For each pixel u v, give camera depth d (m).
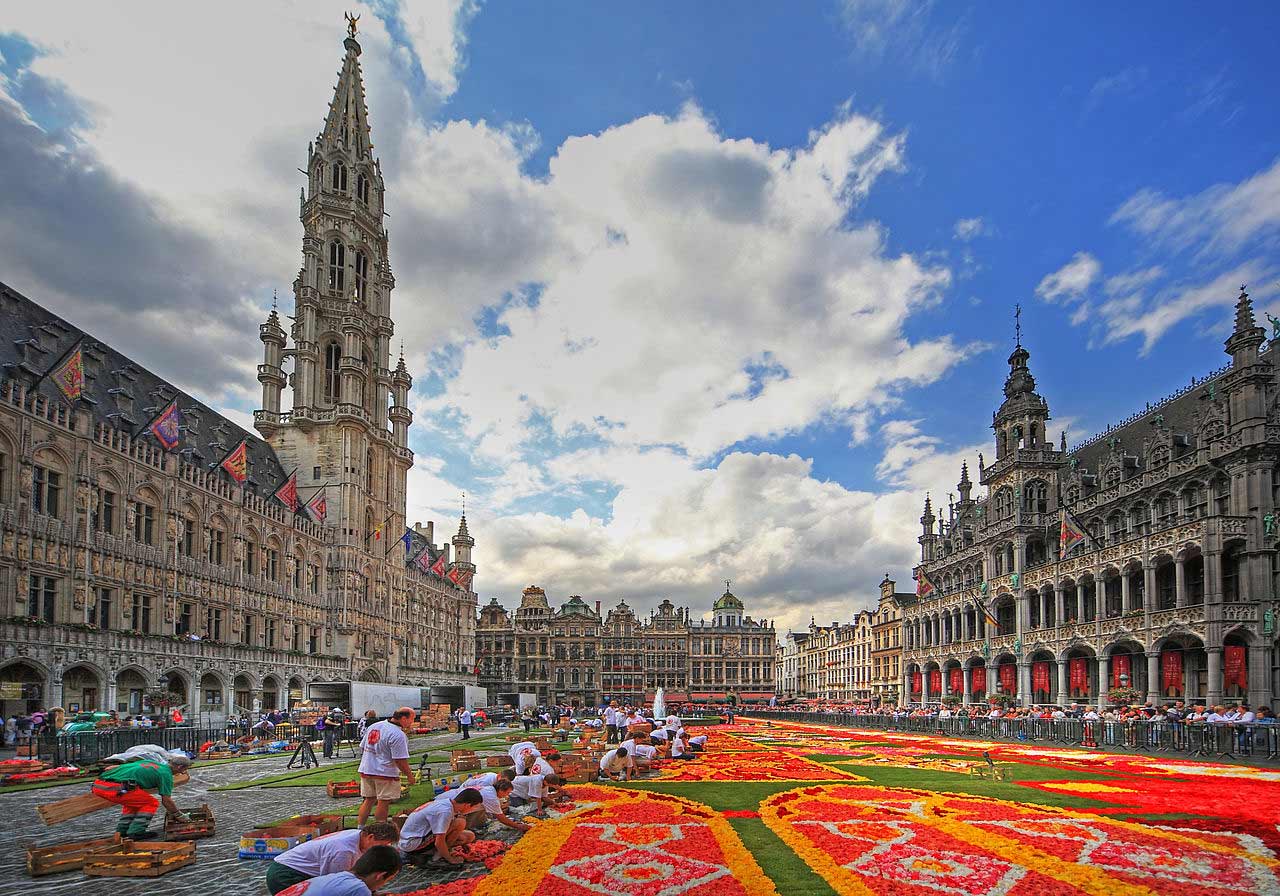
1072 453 79.44
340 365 97.31
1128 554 59.16
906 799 20.83
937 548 98.69
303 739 30.97
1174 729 37.06
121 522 56.47
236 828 17.39
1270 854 14.45
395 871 9.50
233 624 69.38
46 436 49.91
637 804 19.58
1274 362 55.94
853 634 137.00
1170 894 11.93
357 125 110.75
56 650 46.91
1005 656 76.00
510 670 157.12
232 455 70.38
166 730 35.47
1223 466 54.00
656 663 160.38
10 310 55.66
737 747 40.44
